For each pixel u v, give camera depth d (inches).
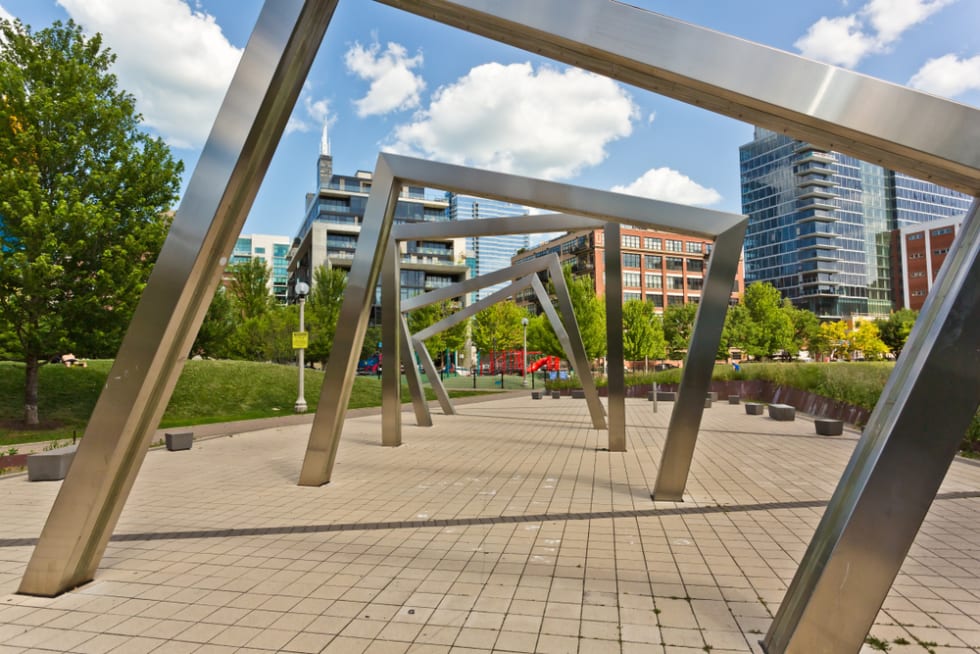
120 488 189.3
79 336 612.7
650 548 218.5
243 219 194.1
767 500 297.1
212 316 1063.0
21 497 315.0
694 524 252.2
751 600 169.0
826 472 375.6
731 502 293.0
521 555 209.9
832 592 122.6
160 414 194.5
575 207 320.2
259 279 1528.1
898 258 3612.2
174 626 152.9
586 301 1508.4
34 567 175.6
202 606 165.5
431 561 203.3
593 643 142.3
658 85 153.4
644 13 143.8
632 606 164.7
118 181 615.2
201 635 147.5
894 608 166.9
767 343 2206.0
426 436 545.6
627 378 1192.2
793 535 235.9
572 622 154.2
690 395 297.1
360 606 165.0
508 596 171.9
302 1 172.2
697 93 148.0
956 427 118.4
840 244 3567.9
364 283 341.1
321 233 2578.7
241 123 175.3
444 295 618.8
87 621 156.3
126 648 140.8
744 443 509.7
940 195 3914.9
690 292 3093.0
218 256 191.0
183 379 888.9
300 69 189.8
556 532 239.9
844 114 128.6
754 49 135.9
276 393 932.0
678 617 157.3
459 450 460.4
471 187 335.6
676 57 140.0
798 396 858.1
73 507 176.2
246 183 187.0
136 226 615.5
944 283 137.6
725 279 300.8
